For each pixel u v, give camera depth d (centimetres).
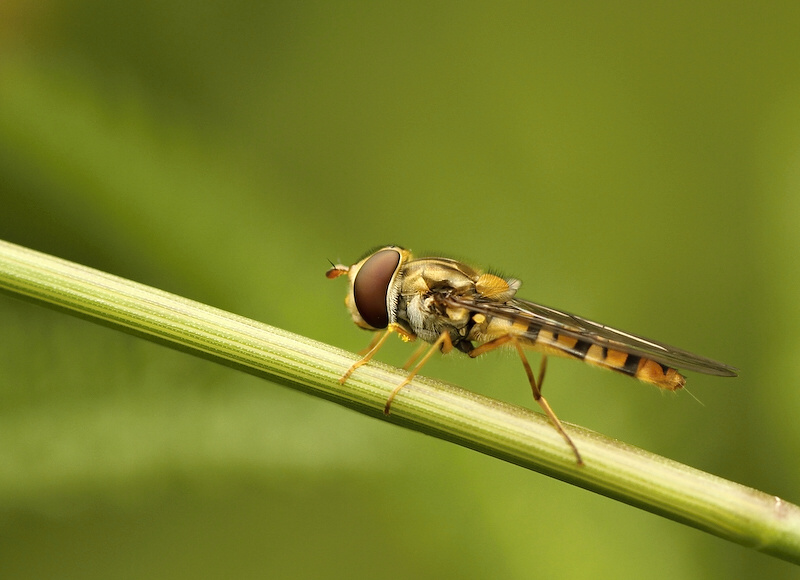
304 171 15
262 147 15
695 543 15
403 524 15
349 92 16
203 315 14
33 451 14
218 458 15
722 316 15
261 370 14
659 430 15
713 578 15
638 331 15
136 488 14
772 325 15
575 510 15
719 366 14
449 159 15
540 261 15
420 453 15
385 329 15
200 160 15
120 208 15
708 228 15
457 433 14
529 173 15
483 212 15
